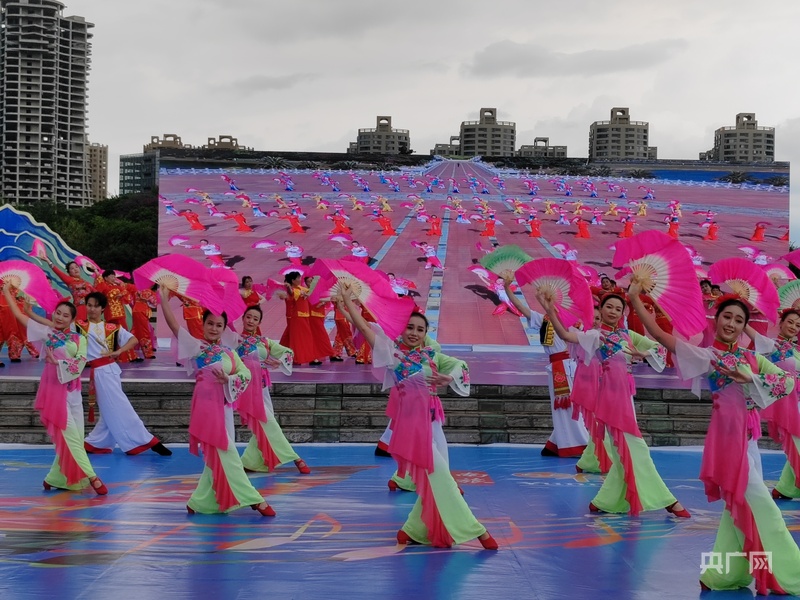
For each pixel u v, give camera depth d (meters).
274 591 4.18
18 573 4.46
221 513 5.98
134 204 46.00
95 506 6.20
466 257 17.05
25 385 9.99
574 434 8.73
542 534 5.45
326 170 17.11
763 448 9.59
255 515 5.95
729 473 4.35
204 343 5.90
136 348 13.51
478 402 10.15
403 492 6.82
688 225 17.16
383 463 8.27
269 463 7.62
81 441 6.76
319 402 10.08
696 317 4.55
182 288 5.87
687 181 17.19
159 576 4.42
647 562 4.78
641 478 6.00
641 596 4.17
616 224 17.20
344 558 4.81
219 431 5.83
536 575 4.50
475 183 17.20
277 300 16.75
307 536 5.33
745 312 4.52
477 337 16.48
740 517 4.29
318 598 4.07
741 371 4.39
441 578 4.42
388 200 17.14
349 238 17.06
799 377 6.78
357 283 5.20
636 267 4.73
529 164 17.20
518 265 8.90
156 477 7.38
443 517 5.02
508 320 16.45
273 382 10.34
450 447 9.42
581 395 6.66
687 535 5.43
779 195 17.09
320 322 13.21
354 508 6.19
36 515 5.90
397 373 5.14
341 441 9.58
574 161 17.22
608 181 17.23
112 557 4.80
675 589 4.30
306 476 7.56
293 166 17.06
